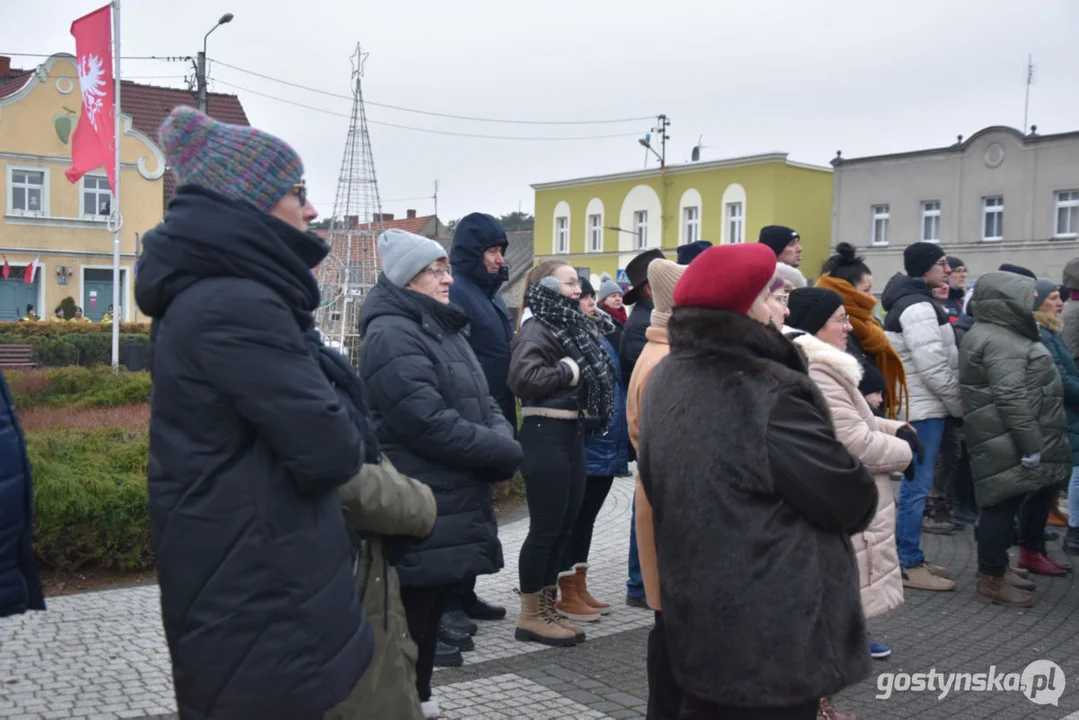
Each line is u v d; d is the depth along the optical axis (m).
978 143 37.34
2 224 38.03
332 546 2.50
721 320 2.85
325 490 2.45
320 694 2.40
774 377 2.73
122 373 14.76
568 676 4.79
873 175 40.22
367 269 19.58
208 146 2.47
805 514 2.71
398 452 4.01
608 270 48.81
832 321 4.74
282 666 2.35
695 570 2.73
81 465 6.95
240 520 2.35
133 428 8.84
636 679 4.75
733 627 2.67
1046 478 6.04
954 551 7.61
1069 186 35.28
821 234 43.44
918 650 5.29
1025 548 6.98
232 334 2.34
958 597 6.32
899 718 4.37
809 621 2.66
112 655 4.90
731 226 43.62
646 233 46.91
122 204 39.94
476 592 6.37
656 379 3.01
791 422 2.69
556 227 51.34
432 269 4.17
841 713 4.38
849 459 2.73
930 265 6.80
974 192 37.53
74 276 39.38
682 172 45.38
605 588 6.56
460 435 3.92
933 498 8.34
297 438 2.35
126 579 6.48
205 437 2.37
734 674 2.66
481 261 5.81
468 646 5.16
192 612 2.35
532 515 5.27
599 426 5.51
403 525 2.92
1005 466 6.04
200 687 2.35
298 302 2.49
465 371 4.21
